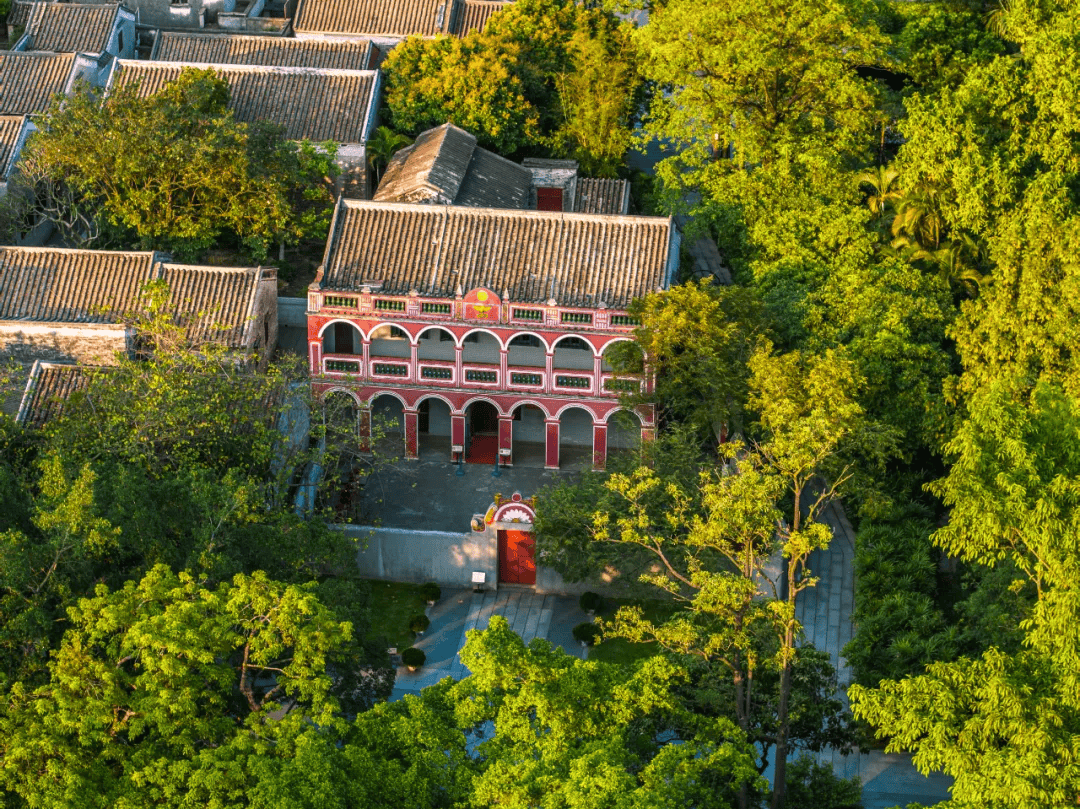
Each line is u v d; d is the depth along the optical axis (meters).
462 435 79.75
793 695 52.44
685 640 48.81
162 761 41.47
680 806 40.12
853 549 72.62
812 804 51.53
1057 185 74.38
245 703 49.78
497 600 70.69
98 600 46.31
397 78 98.38
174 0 115.38
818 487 77.69
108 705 43.00
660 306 72.94
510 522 69.75
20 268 78.56
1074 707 42.56
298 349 84.44
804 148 86.88
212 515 55.38
